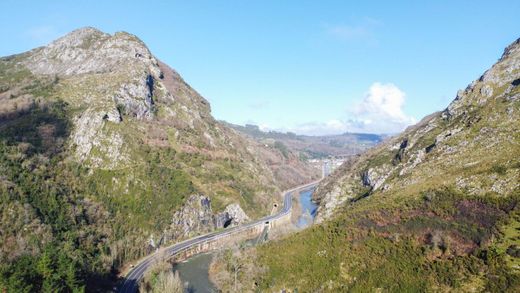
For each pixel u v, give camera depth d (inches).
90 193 7239.2
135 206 7455.7
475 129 6466.5
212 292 5324.8
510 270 3319.4
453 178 5172.2
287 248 5251.0
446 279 3607.3
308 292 4347.9
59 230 5846.5
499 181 4539.9
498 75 7564.0
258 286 4840.1
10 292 3769.7
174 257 6776.6
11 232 5280.5
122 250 6437.0
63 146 7869.1
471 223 4143.7
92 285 5039.4
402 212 4891.7
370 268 4249.5
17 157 6604.3
